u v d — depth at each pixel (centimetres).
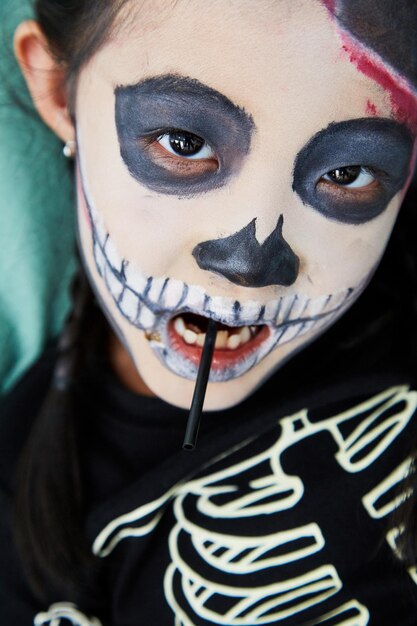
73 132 74
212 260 64
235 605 78
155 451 83
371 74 60
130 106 63
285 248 64
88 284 87
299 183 62
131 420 84
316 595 77
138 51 61
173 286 68
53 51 73
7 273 100
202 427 80
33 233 99
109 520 82
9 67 89
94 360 87
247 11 58
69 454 85
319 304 68
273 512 77
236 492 78
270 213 62
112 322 76
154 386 75
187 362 72
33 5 78
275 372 77
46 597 90
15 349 105
